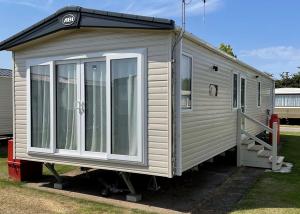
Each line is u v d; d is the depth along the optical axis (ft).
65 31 21.54
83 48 21.42
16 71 24.59
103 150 20.92
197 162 22.58
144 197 21.57
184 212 18.85
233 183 25.59
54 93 22.74
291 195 22.22
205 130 24.27
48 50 22.93
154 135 18.99
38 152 23.49
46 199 20.62
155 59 18.84
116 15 19.33
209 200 21.20
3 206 19.08
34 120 23.82
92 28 20.65
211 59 25.48
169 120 18.51
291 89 87.20
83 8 20.49
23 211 18.30
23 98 24.32
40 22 22.15
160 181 25.67
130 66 19.74
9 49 24.36
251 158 32.04
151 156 19.12
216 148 26.89
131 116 19.74
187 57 21.04
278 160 32.50
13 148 25.07
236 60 31.40
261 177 27.53
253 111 42.50
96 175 26.58
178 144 18.89
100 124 21.02
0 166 30.30
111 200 20.77
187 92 21.07
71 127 22.24
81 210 18.58
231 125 31.17
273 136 31.07
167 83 18.52
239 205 20.16
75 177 26.37
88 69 21.42
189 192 23.02
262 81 49.08
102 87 20.86
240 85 34.58
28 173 25.48
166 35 18.51
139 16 18.61
